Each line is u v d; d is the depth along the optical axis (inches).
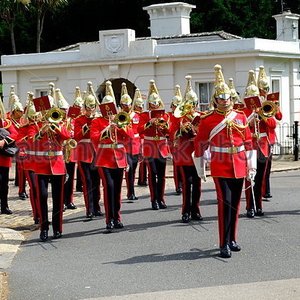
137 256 402.0
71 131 506.0
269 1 1651.1
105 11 1664.6
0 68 1082.7
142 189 697.0
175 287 336.8
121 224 486.3
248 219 496.1
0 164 560.7
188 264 378.3
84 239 456.4
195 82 990.4
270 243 419.8
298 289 325.4
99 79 1035.3
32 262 399.5
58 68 1058.7
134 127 619.2
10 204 620.4
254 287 331.6
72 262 395.2
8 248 435.8
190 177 497.4
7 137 540.4
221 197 395.9
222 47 970.7
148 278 354.6
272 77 1005.2
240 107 514.9
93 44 1035.3
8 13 1561.3
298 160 960.3
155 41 1007.0
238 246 403.2
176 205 582.6
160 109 569.3
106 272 369.4
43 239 454.6
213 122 402.3
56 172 455.2
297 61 1069.1
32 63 1063.6
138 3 1622.8
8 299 330.0
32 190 510.3
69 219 533.0
